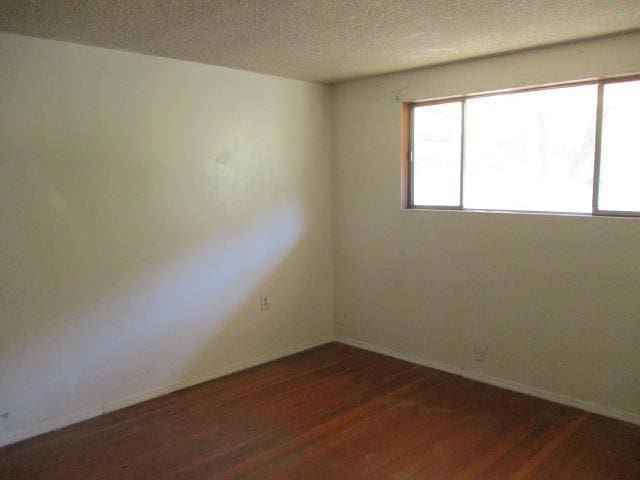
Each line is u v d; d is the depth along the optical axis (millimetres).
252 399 3441
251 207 3965
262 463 2650
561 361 3305
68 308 3064
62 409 3074
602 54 2980
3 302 2820
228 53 3289
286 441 2871
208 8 2408
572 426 3008
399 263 4141
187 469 2604
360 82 4230
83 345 3141
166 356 3543
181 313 3602
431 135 3934
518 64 3322
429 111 3926
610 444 2797
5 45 2744
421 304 4027
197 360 3717
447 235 3811
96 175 3129
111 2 2311
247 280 3986
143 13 2473
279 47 3143
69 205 3029
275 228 4148
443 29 2785
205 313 3738
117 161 3213
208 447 2816
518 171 3496
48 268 2973
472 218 3658
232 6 2383
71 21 2582
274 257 4164
